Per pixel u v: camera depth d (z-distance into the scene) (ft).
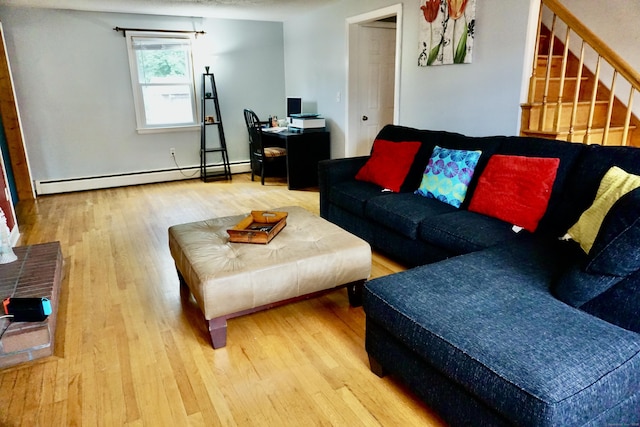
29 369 6.38
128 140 18.33
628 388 4.18
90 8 16.19
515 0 10.02
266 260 6.91
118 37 17.31
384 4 14.02
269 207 15.03
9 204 11.93
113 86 17.61
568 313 4.92
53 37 16.26
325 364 6.46
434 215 8.84
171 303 8.38
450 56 11.82
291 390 5.91
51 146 16.99
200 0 15.12
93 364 6.50
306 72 19.25
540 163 7.89
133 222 13.51
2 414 5.51
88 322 7.68
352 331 7.35
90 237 12.12
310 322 7.66
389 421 5.34
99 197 16.71
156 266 10.11
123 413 5.52
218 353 6.76
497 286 5.59
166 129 18.79
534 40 10.00
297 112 19.03
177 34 18.24
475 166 9.34
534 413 3.76
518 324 4.72
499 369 4.11
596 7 12.01
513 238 7.43
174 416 5.46
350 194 10.96
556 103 10.21
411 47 13.25
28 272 8.11
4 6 15.30
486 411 4.35
